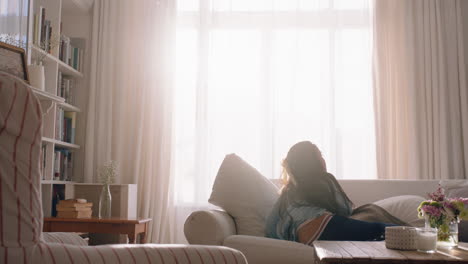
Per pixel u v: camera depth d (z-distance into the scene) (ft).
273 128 15.44
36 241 3.46
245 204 8.82
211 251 3.94
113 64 15.60
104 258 3.55
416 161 14.93
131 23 15.78
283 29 15.85
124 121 15.47
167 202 15.23
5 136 3.44
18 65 10.12
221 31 15.92
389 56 15.38
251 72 15.79
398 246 5.26
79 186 13.60
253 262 7.21
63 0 14.78
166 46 15.70
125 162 15.31
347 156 15.43
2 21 10.57
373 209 7.89
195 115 15.67
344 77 15.66
